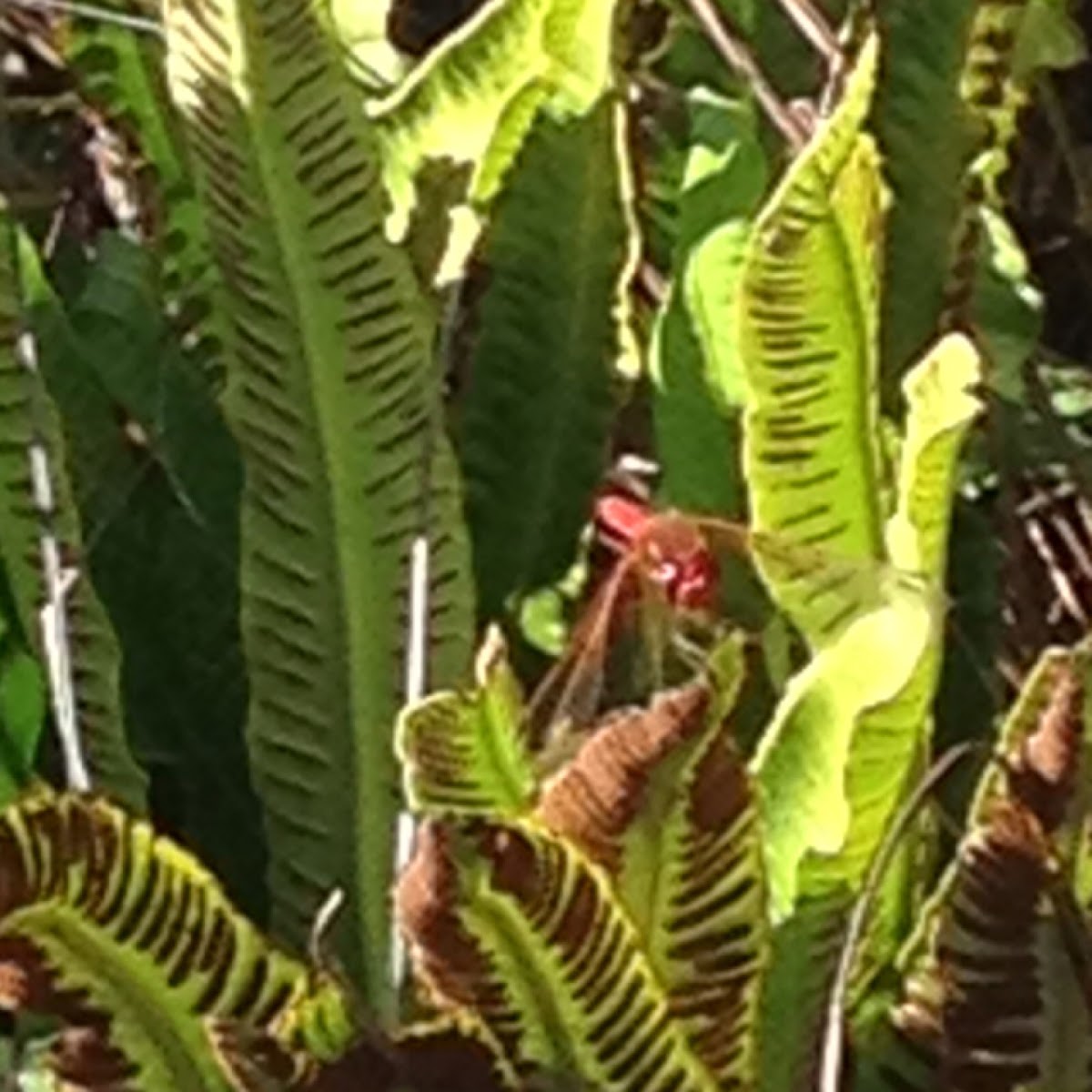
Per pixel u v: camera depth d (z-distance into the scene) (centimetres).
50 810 38
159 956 40
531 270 48
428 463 44
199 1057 41
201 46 43
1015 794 40
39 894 38
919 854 44
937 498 42
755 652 45
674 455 47
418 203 48
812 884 42
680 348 47
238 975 40
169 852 39
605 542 48
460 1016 40
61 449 45
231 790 48
